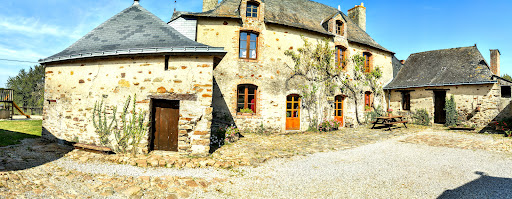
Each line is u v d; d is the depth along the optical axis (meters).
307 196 4.10
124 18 8.27
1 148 6.37
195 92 6.23
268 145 7.94
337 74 12.31
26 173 4.63
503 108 11.05
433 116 12.92
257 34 10.55
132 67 6.52
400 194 4.19
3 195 3.58
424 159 6.40
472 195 4.14
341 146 8.02
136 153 6.33
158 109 6.66
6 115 13.90
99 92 6.76
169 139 6.62
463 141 8.72
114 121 6.55
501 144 8.06
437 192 4.27
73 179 4.50
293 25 10.71
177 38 6.77
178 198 3.90
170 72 6.30
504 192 4.25
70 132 7.14
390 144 8.36
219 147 7.41
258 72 10.30
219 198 3.96
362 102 13.48
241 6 10.22
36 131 9.37
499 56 13.26
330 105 11.98
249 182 4.70
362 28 16.38
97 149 6.25
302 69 11.22
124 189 4.13
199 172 5.15
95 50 6.69
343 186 4.54
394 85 14.36
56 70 7.53
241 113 10.18
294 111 11.20
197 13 9.91
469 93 11.97
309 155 6.81
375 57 14.20
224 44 9.95
